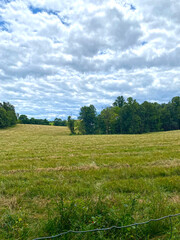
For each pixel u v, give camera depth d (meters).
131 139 27.41
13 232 3.07
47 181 6.09
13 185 5.71
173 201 4.29
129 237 2.81
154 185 5.41
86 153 14.16
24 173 7.46
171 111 73.81
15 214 3.76
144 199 4.39
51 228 3.04
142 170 7.23
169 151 12.85
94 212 3.25
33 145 23.75
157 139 24.70
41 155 13.80
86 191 4.95
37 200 4.54
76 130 73.38
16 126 88.44
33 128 83.38
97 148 17.42
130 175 6.71
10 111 89.75
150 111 69.62
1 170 8.34
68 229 3.03
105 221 2.99
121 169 7.44
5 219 3.42
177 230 2.89
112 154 12.77
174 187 5.30
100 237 2.67
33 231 3.11
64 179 6.35
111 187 5.37
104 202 3.79
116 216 3.09
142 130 67.69
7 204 4.27
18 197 4.64
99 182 5.91
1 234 3.06
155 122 69.75
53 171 7.75
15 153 15.45
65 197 4.58
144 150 14.23
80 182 5.98
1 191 5.17
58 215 3.40
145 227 3.05
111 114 69.75
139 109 68.75
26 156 13.43
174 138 24.72
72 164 9.47
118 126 70.06
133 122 65.69
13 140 34.69
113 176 6.60
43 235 3.03
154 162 8.92
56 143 25.88
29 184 5.82
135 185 5.39
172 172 6.91
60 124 121.75
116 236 2.82
